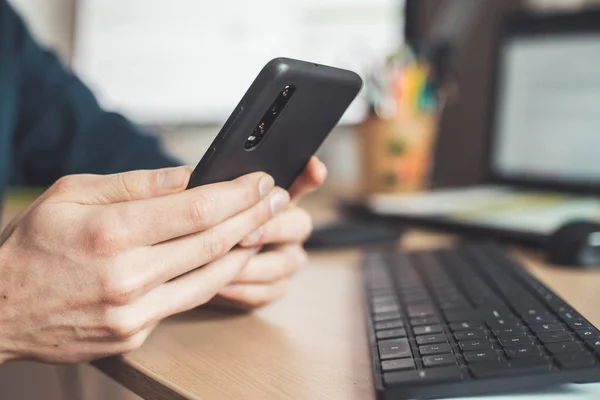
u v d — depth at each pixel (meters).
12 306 0.34
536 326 0.35
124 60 1.11
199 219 0.34
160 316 0.36
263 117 0.37
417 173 0.93
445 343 0.34
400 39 0.97
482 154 1.03
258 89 0.34
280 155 0.41
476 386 0.29
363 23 0.99
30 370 0.68
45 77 0.88
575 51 0.84
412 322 0.38
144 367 0.36
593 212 0.72
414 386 0.29
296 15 1.02
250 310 0.46
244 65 1.06
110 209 0.34
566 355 0.30
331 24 1.00
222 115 1.09
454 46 1.04
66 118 0.83
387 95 0.91
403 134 0.91
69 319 0.34
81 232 0.33
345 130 1.06
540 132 0.88
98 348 0.36
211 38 1.07
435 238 0.74
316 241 0.68
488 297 0.42
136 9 1.09
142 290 0.35
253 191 0.37
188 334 0.42
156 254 0.35
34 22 1.17
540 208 0.77
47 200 0.35
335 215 0.90
